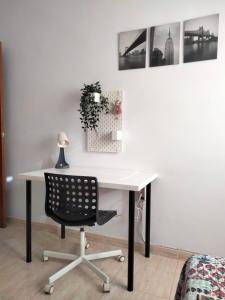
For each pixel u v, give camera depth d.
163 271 2.03
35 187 2.87
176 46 2.16
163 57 2.21
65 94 2.65
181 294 1.17
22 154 2.92
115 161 2.46
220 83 2.04
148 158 2.32
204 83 2.09
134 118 2.35
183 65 2.15
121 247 2.45
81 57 2.55
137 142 2.35
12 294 1.72
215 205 2.10
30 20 2.77
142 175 2.12
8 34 2.90
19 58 2.86
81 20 2.53
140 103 2.32
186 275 1.16
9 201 3.04
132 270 1.77
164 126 2.25
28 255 2.15
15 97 2.91
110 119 2.43
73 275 1.96
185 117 2.17
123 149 2.41
